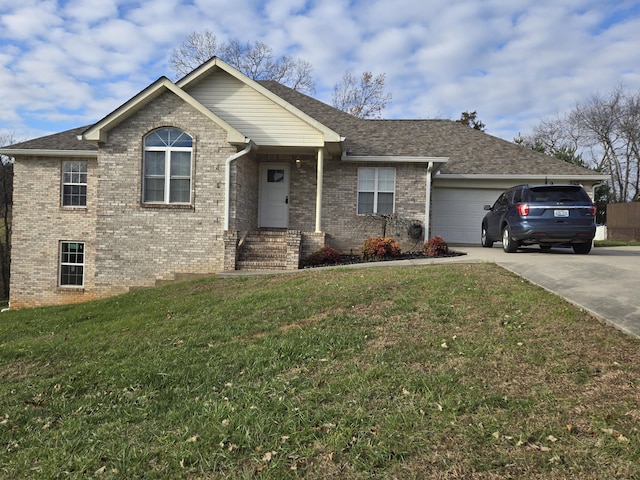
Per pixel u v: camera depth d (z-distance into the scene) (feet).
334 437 9.93
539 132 134.72
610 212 78.69
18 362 17.76
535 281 23.43
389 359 14.11
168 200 37.88
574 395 11.00
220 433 10.58
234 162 37.37
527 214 35.91
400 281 24.61
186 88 41.24
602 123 122.11
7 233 94.89
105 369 15.69
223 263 37.22
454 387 11.84
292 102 56.03
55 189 46.96
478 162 52.75
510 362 13.16
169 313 23.04
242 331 18.47
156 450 10.21
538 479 8.16
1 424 12.29
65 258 47.50
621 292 20.10
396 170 44.98
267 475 8.91
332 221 45.55
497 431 9.69
